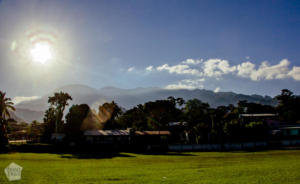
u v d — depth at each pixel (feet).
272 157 134.00
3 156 147.33
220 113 409.08
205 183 64.18
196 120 338.34
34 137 344.90
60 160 132.87
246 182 65.00
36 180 70.64
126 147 214.90
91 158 146.82
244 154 159.63
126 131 260.21
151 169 93.56
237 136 234.99
